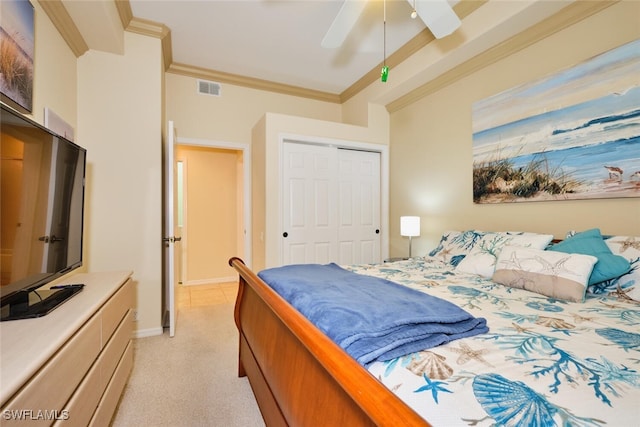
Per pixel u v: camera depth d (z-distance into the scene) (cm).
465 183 290
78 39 228
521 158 237
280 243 337
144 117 262
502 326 109
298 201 352
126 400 172
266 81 385
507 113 247
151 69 265
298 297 130
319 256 363
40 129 126
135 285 259
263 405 139
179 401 171
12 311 112
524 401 64
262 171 342
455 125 300
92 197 246
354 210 388
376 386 53
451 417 61
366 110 385
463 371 77
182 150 451
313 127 354
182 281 450
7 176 104
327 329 97
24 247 115
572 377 73
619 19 184
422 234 344
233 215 482
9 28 144
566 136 209
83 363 110
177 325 289
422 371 78
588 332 103
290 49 310
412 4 178
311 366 91
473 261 209
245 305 189
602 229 193
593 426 56
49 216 135
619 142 183
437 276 198
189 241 454
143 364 212
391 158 394
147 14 251
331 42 210
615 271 149
